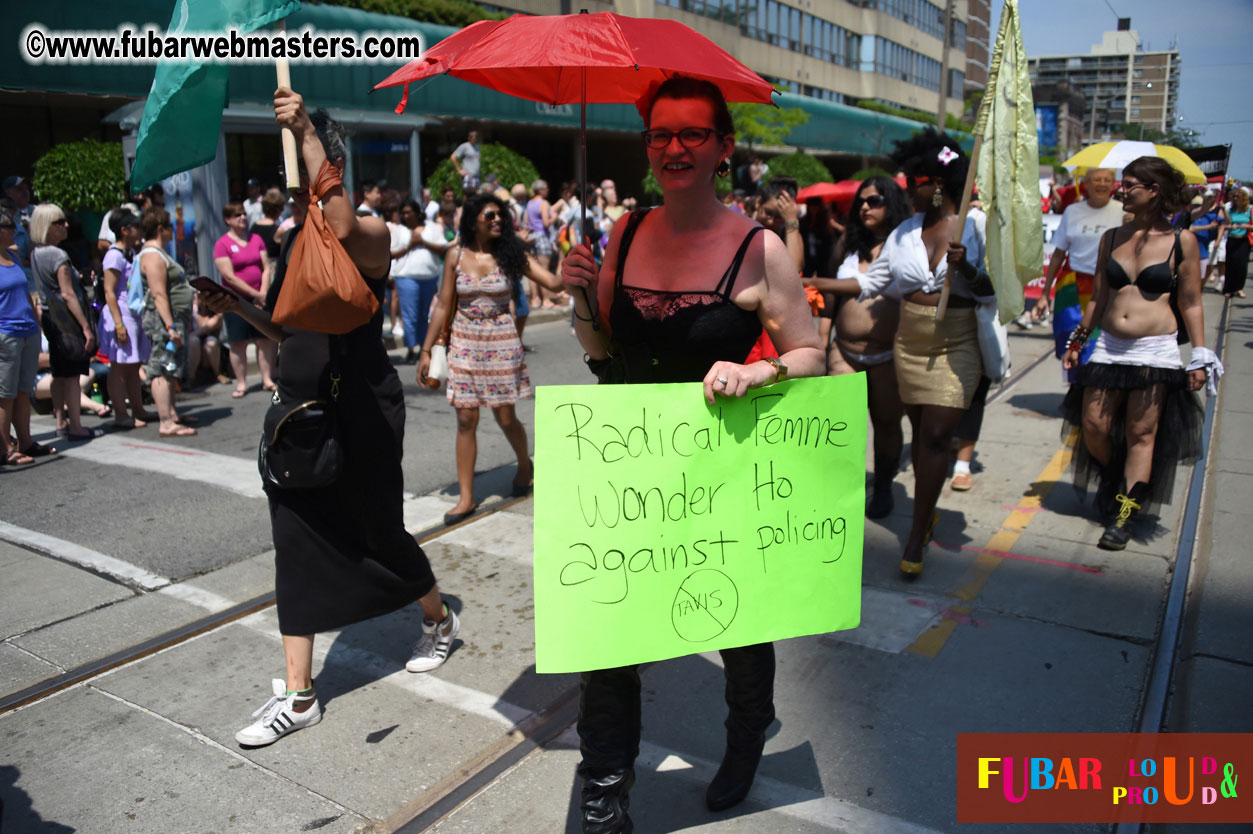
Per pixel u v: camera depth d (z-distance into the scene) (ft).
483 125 65.10
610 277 8.06
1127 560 14.37
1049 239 37.60
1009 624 12.25
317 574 9.83
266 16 8.43
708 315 7.39
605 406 6.86
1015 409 24.79
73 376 22.47
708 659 11.66
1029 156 12.34
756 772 9.12
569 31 6.88
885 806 8.59
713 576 7.32
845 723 10.00
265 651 11.87
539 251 47.14
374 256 9.62
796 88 120.47
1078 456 16.34
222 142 33.24
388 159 47.24
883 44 146.72
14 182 32.17
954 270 12.69
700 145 7.11
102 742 9.80
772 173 72.28
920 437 13.67
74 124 47.96
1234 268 44.78
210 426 24.20
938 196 13.30
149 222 22.25
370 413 9.80
